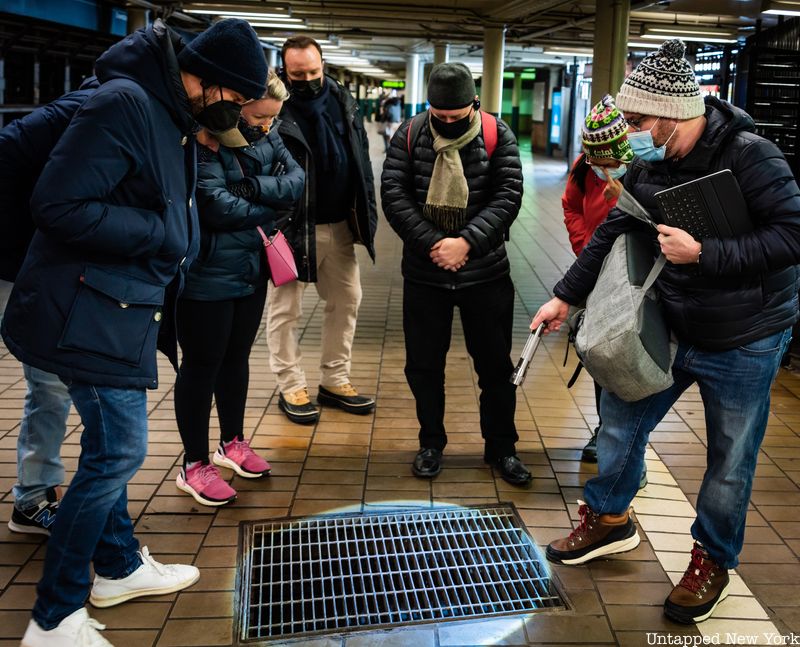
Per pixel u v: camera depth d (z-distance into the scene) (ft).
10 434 13.19
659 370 8.38
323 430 13.92
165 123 7.72
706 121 8.14
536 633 8.64
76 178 7.05
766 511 11.41
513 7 53.16
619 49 40.60
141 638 8.42
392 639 8.54
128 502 11.22
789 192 7.77
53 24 39.27
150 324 7.93
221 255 10.40
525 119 178.91
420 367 12.27
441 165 11.28
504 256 11.98
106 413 7.77
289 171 11.44
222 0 51.24
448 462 12.78
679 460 13.09
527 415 14.88
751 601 9.25
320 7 56.13
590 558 9.92
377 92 206.59
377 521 10.95
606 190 8.64
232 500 11.28
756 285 8.18
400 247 33.14
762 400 8.51
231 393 11.84
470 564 10.03
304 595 9.33
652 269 8.48
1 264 8.73
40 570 9.45
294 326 14.24
